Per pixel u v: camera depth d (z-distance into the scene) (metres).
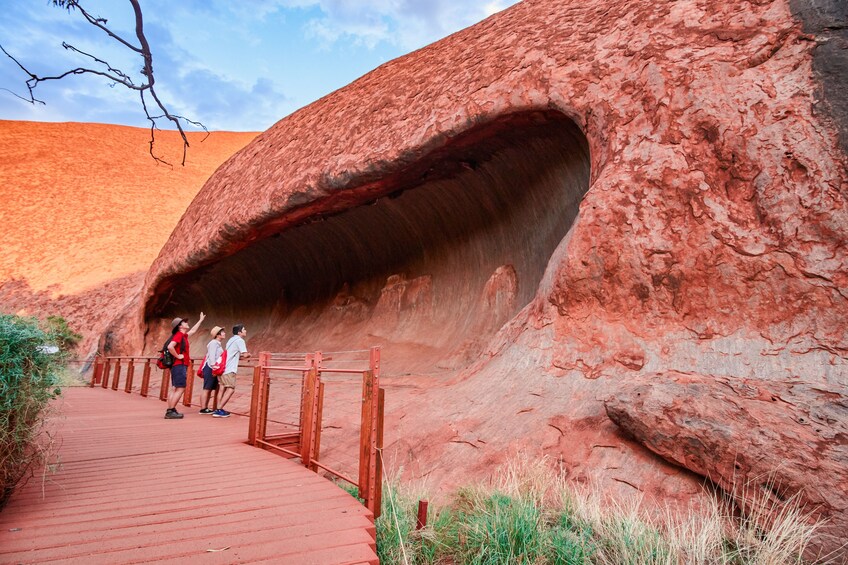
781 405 4.75
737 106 6.70
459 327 12.32
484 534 3.72
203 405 10.01
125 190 51.19
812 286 5.69
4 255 40.75
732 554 3.59
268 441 6.53
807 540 3.58
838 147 5.98
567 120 9.17
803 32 6.67
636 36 8.09
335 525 3.38
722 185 6.53
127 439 6.97
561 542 3.63
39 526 3.34
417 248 14.68
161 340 25.66
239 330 9.80
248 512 3.66
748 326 5.93
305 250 18.06
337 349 15.27
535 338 7.41
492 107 9.45
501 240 12.16
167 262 21.45
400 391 9.20
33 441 3.80
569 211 10.16
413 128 11.07
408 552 3.55
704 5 7.73
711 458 4.36
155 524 3.39
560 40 9.22
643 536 3.64
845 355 5.27
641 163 7.07
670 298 6.49
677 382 5.12
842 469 3.92
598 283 6.97
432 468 5.85
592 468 5.04
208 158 64.75
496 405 6.74
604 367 6.48
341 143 13.11
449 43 12.98
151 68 3.30
